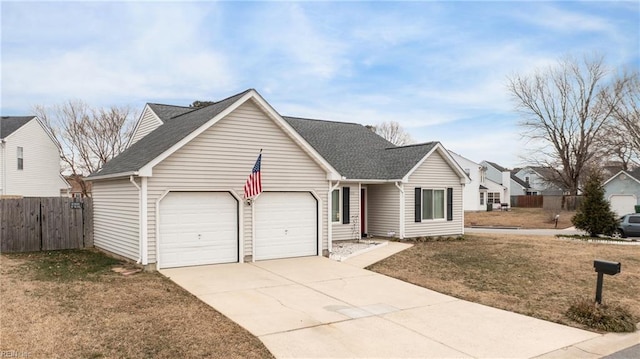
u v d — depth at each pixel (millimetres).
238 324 7012
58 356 5414
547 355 6066
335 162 18562
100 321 6871
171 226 11594
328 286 9969
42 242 14828
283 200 13586
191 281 10062
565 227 29938
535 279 11070
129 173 11125
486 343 6477
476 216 39688
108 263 12078
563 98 42438
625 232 21359
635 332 7203
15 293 8500
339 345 6211
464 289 9969
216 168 12195
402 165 19250
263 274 11070
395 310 8133
